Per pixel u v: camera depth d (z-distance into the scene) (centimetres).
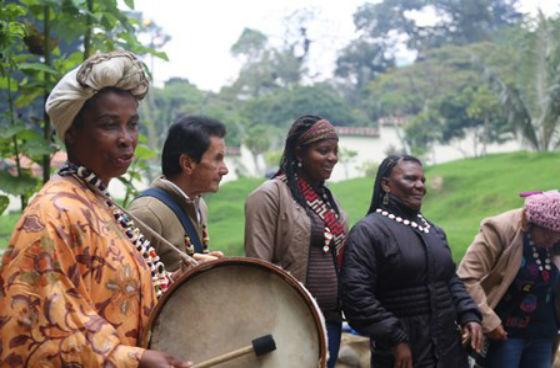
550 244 405
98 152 213
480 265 410
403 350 349
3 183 384
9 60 388
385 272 362
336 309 368
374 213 374
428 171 2966
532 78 2664
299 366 220
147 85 222
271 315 222
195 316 218
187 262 242
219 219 2577
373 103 4438
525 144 2880
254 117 4516
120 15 401
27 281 191
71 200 202
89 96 210
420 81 4141
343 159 3594
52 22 394
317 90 4550
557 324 425
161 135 3416
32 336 189
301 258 357
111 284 203
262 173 3497
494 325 400
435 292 363
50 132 393
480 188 2541
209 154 311
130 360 190
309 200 368
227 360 212
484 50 4122
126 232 221
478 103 3284
